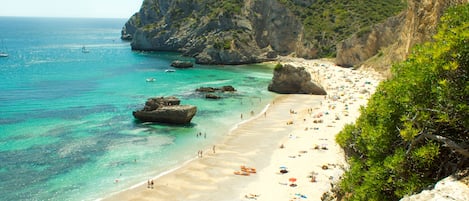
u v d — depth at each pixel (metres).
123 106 72.69
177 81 100.94
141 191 38.12
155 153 48.59
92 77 106.12
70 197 36.66
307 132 57.03
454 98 12.89
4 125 58.88
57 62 139.75
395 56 99.19
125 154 48.00
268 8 158.75
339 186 18.75
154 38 175.00
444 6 61.97
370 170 14.66
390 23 120.19
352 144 17.97
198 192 38.00
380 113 15.47
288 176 41.12
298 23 152.62
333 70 114.44
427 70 13.88
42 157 46.19
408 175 13.62
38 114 65.94
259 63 139.38
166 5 199.25
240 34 147.38
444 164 13.30
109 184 39.56
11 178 40.19
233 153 48.72
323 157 46.31
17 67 126.25
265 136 55.69
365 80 96.56
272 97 82.88
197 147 51.09
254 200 36.06
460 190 11.20
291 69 85.75
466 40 12.97
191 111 61.75
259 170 43.09
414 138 13.74
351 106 72.44
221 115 67.81
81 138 53.69
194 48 152.88
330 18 149.75
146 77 106.88
